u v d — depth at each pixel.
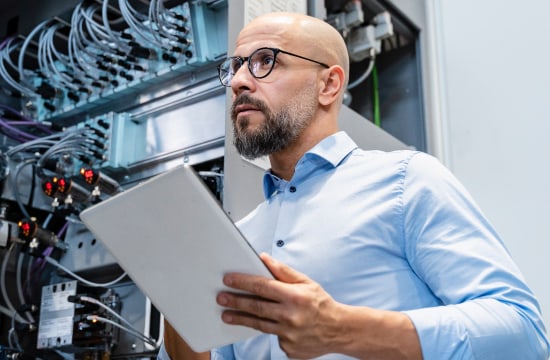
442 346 0.80
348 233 0.99
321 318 0.74
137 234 0.74
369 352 0.78
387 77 2.27
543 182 1.98
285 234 1.06
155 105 1.75
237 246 0.71
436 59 2.27
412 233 0.96
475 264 0.90
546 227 1.94
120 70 1.77
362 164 1.09
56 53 1.83
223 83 1.21
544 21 2.12
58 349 1.64
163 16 1.62
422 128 2.15
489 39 2.20
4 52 1.95
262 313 0.74
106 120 1.79
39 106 1.97
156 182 0.69
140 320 1.63
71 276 1.80
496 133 2.10
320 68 1.18
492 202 2.05
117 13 1.84
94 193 1.65
